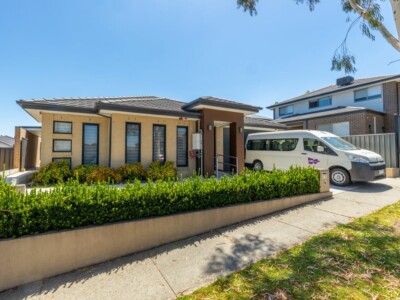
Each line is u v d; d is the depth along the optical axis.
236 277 2.78
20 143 14.26
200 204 4.35
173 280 2.79
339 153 8.25
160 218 3.79
